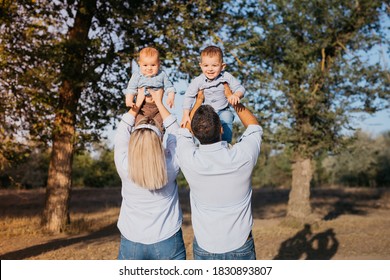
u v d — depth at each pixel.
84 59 12.40
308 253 11.20
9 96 11.32
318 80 15.04
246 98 14.02
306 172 16.42
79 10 12.48
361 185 38.22
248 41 12.51
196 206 3.63
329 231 15.25
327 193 31.50
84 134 13.30
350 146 17.36
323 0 14.41
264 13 14.80
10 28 10.85
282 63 15.61
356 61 14.88
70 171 14.30
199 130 3.47
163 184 3.53
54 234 13.70
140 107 4.08
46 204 14.18
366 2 14.33
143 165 3.47
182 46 11.85
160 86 4.13
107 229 15.02
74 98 13.34
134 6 12.75
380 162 36.62
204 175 3.45
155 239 3.66
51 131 12.61
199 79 4.20
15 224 14.98
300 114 15.45
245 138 3.60
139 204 3.66
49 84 11.24
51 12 11.62
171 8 11.98
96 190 31.56
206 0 12.30
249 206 3.61
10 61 10.95
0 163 12.56
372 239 13.45
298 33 15.27
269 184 42.00
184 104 4.23
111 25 13.15
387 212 21.70
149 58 4.09
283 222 16.17
